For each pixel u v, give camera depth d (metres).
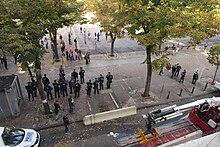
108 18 19.86
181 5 13.00
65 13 12.51
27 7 10.37
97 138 11.88
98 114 13.01
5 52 10.83
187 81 18.61
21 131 10.70
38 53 11.00
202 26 12.77
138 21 12.80
